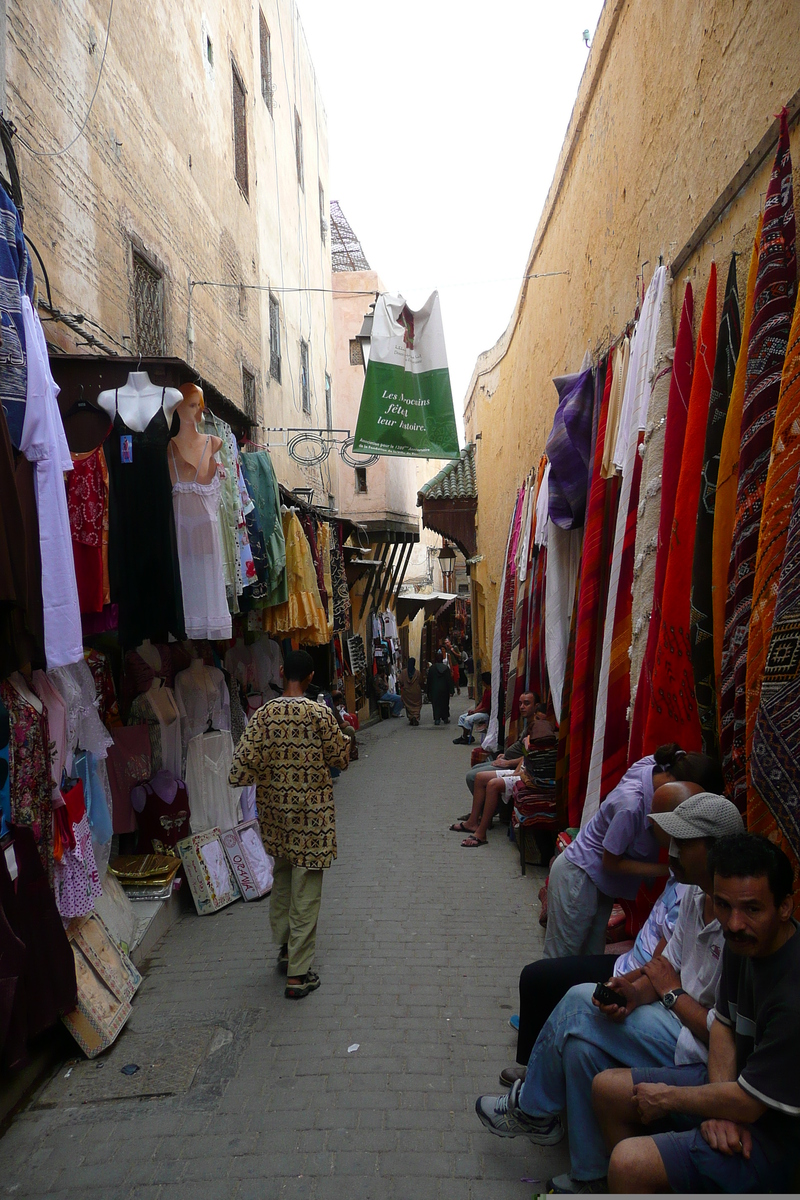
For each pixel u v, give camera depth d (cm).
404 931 530
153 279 770
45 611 354
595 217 652
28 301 356
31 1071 355
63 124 564
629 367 469
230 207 1056
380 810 916
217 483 525
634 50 522
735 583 284
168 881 542
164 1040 391
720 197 354
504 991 436
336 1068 363
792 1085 200
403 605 3042
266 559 711
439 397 971
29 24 515
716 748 322
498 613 1082
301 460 1272
